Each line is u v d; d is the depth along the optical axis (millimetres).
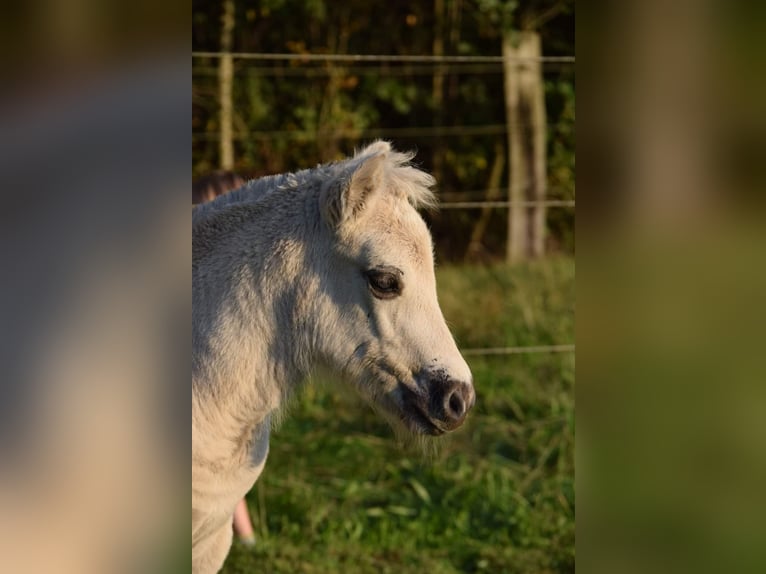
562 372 5609
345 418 5273
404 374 2801
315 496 4527
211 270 2785
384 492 4613
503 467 4766
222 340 2732
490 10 8867
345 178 2691
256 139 9039
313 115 9258
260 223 2820
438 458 4797
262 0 8836
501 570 4113
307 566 4070
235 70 9047
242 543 4105
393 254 2756
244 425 2811
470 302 6734
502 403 5469
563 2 9078
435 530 4371
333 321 2805
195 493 2725
